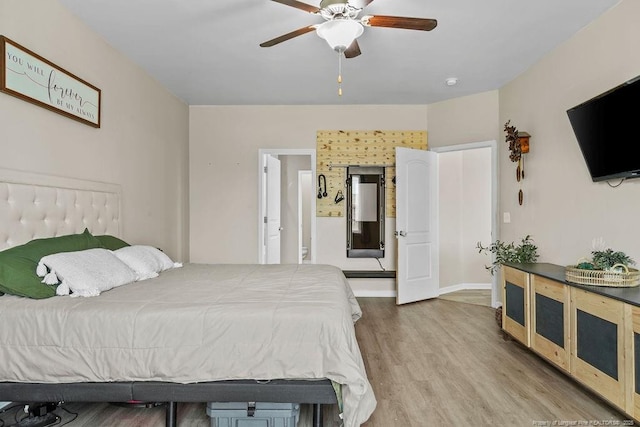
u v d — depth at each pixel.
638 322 1.88
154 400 1.85
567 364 2.49
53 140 2.65
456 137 4.96
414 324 3.98
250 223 5.40
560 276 2.70
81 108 2.91
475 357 3.04
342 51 2.68
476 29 3.08
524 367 2.83
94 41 3.13
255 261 5.40
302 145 5.37
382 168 5.33
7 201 2.25
